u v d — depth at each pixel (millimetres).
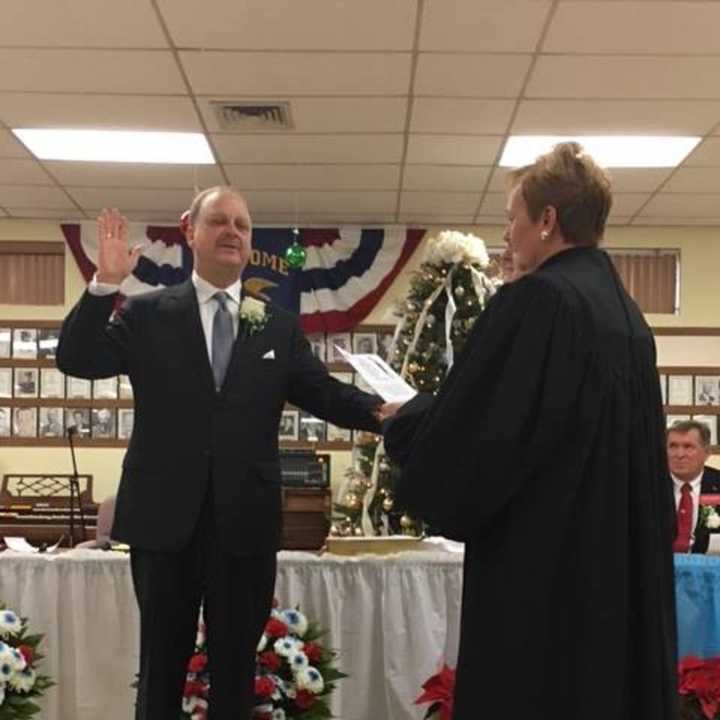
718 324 7176
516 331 1401
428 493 1388
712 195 6430
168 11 3814
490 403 1372
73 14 3844
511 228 1575
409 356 3492
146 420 2102
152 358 2111
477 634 1406
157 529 2035
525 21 3863
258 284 7203
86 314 2020
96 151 5629
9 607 2939
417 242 7262
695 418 7090
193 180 6227
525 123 5082
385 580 2945
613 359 1408
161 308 2164
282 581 2934
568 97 4703
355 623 2938
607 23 3867
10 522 6285
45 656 2928
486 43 4082
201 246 2201
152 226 7227
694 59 4211
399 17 3846
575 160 1532
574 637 1343
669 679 1376
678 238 7266
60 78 4516
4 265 7238
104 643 2936
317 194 6531
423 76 4453
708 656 2652
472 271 3521
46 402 7137
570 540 1364
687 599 2699
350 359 2010
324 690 2668
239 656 2094
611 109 4859
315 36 4031
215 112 4961
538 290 1413
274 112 4957
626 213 6918
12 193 6543
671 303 7238
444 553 2994
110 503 4328
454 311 3465
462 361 1438
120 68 4391
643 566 1388
